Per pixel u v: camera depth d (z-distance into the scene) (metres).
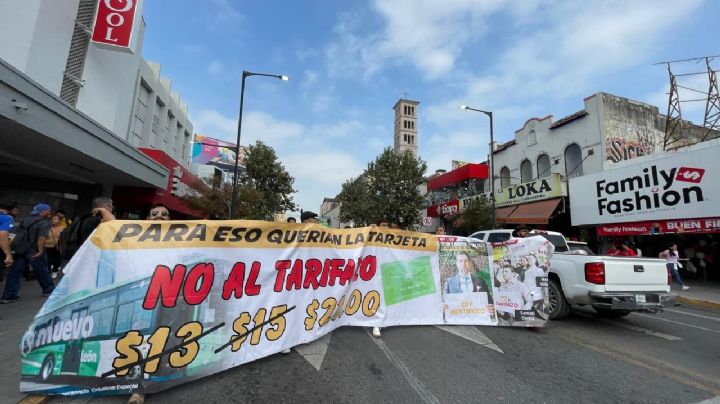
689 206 12.56
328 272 4.79
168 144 22.92
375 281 5.29
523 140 22.44
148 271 3.38
